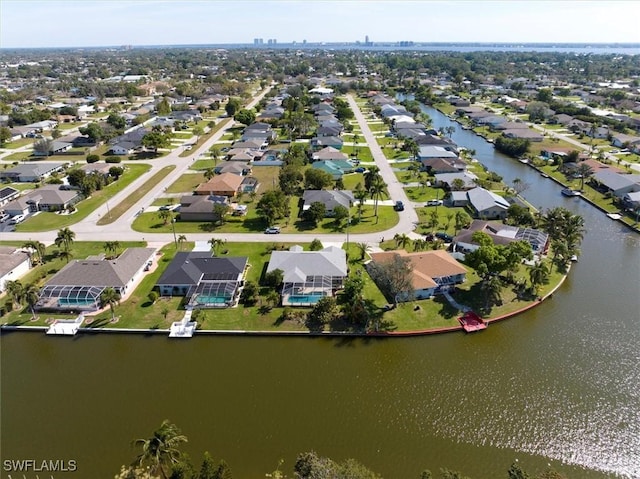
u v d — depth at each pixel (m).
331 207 104.12
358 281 67.75
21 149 165.88
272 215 97.88
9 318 68.44
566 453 47.06
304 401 53.56
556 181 132.75
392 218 103.12
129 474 42.03
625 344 63.56
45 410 52.50
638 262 86.50
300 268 76.56
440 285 75.50
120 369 59.12
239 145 158.38
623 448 47.62
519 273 79.31
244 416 51.28
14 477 44.50
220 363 60.16
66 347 63.34
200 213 102.38
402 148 161.38
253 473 44.50
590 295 75.50
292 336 65.31
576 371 58.44
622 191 115.94
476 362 60.22
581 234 89.12
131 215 105.75
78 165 144.12
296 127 180.50
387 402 53.34
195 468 44.56
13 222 101.75
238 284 75.81
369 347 63.22
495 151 168.88
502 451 47.22
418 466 45.34
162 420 50.91
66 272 73.88
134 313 69.56
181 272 75.06
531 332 66.38
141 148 163.62
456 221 94.56
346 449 47.16
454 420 50.84
